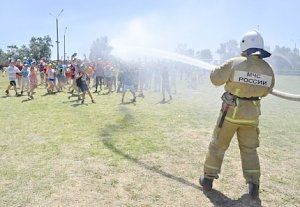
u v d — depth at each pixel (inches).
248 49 168.2
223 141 180.5
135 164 230.1
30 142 285.4
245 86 167.8
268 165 234.4
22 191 184.9
